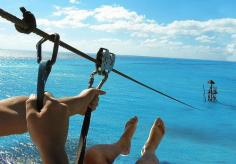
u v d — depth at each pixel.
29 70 87.44
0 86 51.84
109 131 28.08
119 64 157.75
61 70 94.31
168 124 32.50
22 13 1.69
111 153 2.93
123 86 60.00
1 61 144.38
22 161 18.84
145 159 3.24
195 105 44.00
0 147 20.66
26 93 46.53
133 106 40.78
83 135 2.00
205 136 28.06
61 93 50.22
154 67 142.12
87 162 2.77
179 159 22.20
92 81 2.94
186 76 99.25
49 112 1.02
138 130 28.42
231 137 27.84
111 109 38.00
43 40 1.39
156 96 50.34
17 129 1.62
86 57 2.86
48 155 0.98
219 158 22.45
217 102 47.47
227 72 133.12
